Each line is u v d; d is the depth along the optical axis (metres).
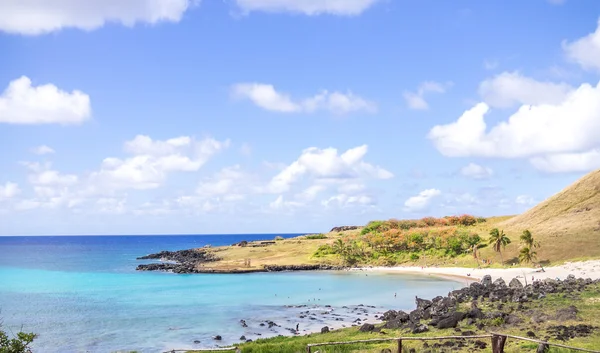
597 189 168.62
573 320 38.19
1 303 88.38
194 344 54.16
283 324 65.06
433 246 168.62
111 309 80.81
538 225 160.00
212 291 106.88
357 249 180.88
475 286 64.44
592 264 103.94
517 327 38.50
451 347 34.12
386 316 57.12
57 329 63.81
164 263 197.62
